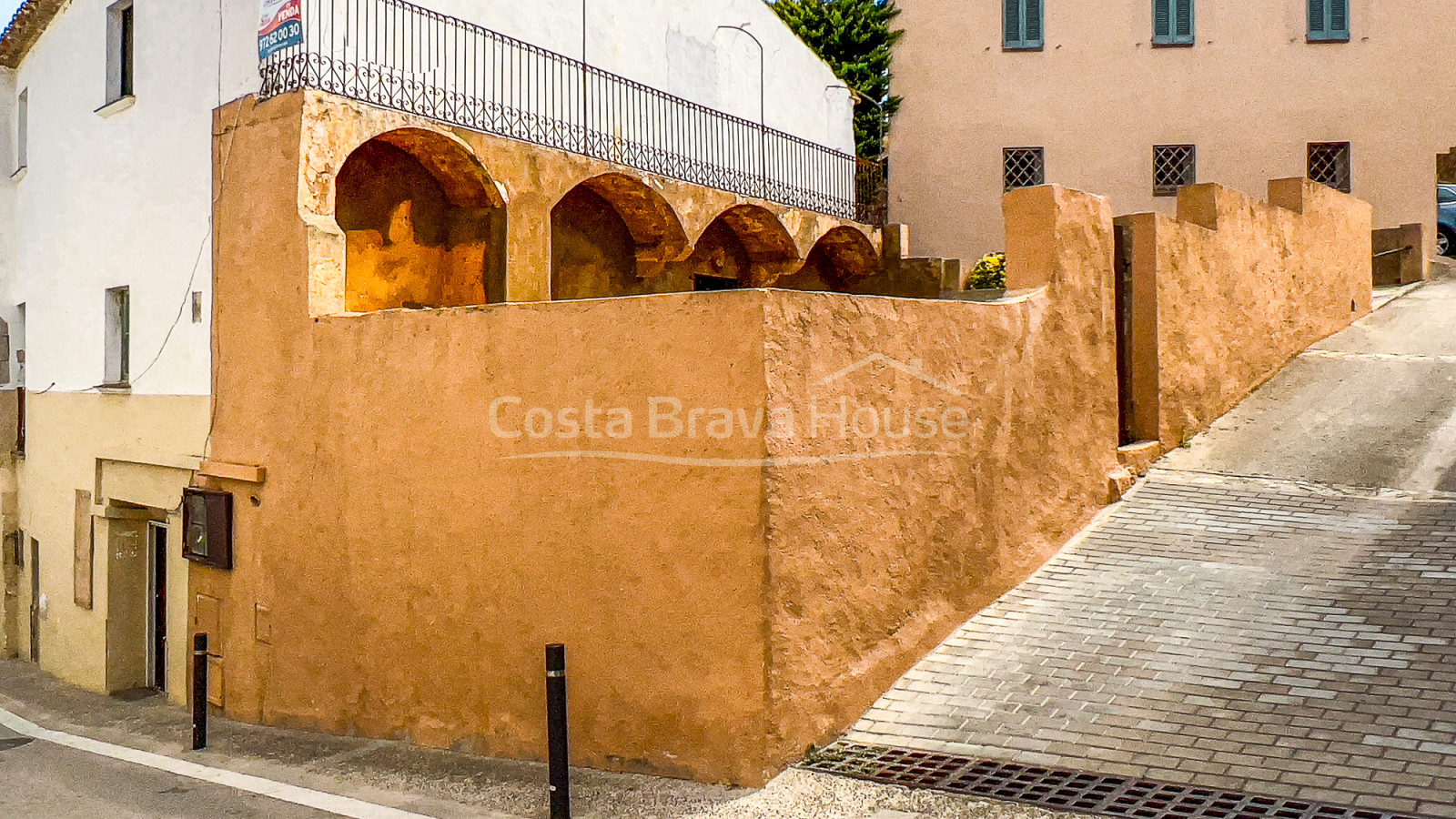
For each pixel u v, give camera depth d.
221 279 9.74
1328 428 10.87
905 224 19.42
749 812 5.82
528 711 7.14
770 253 16.30
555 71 12.22
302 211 8.80
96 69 12.35
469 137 10.38
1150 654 6.99
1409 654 6.57
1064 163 19.12
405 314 7.81
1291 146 18.86
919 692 6.96
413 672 7.77
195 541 9.73
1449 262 18.05
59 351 13.41
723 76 15.25
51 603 13.91
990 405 8.22
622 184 12.59
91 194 12.42
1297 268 13.50
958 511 7.81
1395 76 18.73
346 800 6.62
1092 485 9.45
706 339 6.48
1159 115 19.00
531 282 11.09
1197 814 5.22
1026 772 5.86
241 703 9.28
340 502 8.27
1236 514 9.14
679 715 6.52
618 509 6.76
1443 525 8.45
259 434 9.12
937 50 19.41
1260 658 6.75
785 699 6.33
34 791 7.61
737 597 6.35
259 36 9.44
